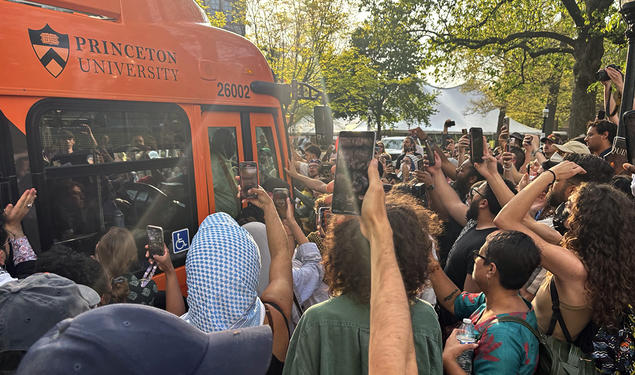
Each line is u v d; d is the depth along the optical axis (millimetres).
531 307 1830
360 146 1328
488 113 24859
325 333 1346
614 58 19141
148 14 3441
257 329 1021
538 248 1801
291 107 17375
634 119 2607
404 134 38812
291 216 2654
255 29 16797
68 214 2859
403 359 710
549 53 17797
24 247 2545
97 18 3059
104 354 760
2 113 2551
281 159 4773
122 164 3162
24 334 1086
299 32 17281
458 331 1785
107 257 2676
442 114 26547
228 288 1557
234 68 4137
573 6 14500
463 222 3551
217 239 1628
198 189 3707
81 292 1326
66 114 2834
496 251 1794
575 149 4188
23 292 1158
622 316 1808
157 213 3430
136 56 3252
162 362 817
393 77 37375
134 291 2746
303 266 2516
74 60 2871
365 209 906
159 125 3422
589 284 1819
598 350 1835
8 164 2570
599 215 1842
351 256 1381
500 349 1663
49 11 2797
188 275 1609
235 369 928
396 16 17281
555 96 29266
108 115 3070
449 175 4641
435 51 17141
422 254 1442
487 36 17781
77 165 2896
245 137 4246
